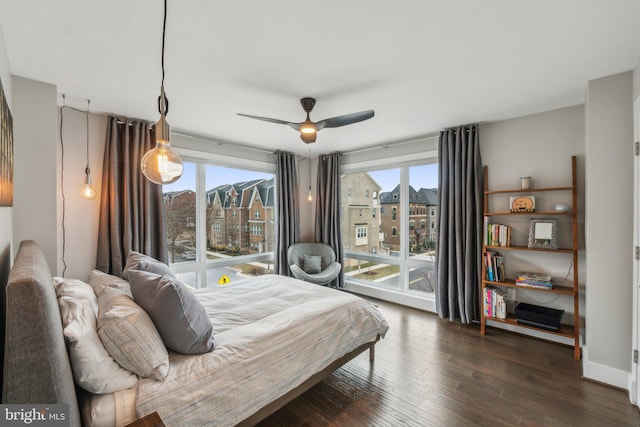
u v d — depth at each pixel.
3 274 1.49
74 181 2.80
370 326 2.38
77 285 1.70
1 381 1.14
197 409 1.31
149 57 1.89
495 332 3.16
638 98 1.96
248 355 1.58
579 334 2.78
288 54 1.87
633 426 1.78
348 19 1.53
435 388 2.15
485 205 3.20
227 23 1.55
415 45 1.78
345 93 2.47
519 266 3.14
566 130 2.84
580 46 1.79
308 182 5.25
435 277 3.63
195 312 1.56
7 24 1.53
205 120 3.17
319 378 1.97
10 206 1.65
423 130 3.57
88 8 1.42
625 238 2.11
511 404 1.98
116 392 1.22
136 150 3.05
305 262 4.52
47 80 2.19
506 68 2.07
